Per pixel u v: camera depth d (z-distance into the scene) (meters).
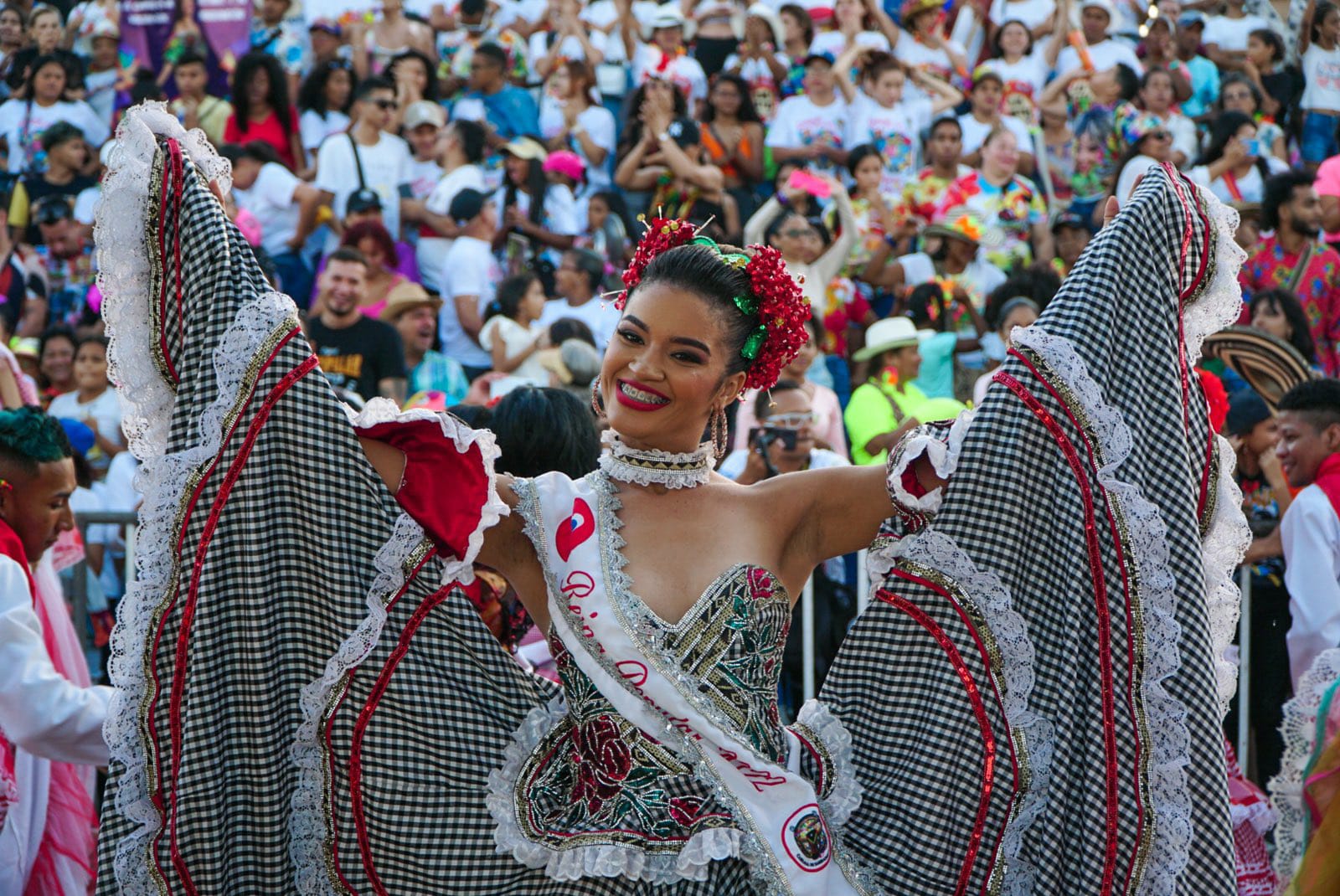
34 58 10.93
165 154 3.16
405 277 9.02
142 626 3.04
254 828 3.08
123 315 3.12
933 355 8.14
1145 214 3.34
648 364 3.08
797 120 10.37
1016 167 9.88
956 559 3.25
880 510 3.29
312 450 3.08
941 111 10.90
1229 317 3.41
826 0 11.20
